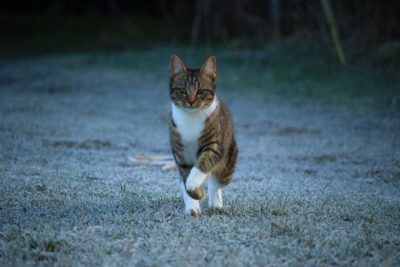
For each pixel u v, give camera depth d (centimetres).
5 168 1073
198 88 766
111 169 1102
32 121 1625
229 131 811
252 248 654
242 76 2358
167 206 820
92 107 1911
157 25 3738
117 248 646
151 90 2258
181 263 611
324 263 627
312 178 1092
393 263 633
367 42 2284
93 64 2819
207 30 3022
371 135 1528
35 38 3597
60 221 739
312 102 1964
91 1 4194
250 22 2942
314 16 2509
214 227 719
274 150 1384
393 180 1101
